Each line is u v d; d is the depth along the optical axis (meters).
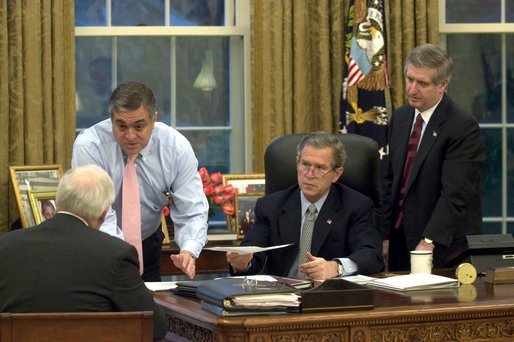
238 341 3.63
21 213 6.70
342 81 7.21
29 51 7.00
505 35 7.89
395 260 5.79
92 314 3.26
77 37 7.55
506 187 7.87
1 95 6.94
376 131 6.97
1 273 3.59
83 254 3.60
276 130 7.34
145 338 3.29
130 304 3.61
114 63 7.64
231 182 7.10
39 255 3.60
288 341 3.66
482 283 4.64
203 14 7.76
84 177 3.75
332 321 3.70
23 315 3.23
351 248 5.04
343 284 3.93
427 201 5.59
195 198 5.18
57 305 3.54
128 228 4.99
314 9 7.38
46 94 7.06
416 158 5.61
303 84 7.34
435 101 5.58
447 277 4.80
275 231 5.14
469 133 5.52
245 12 7.76
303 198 5.16
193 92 7.77
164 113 7.73
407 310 3.82
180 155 5.13
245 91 7.71
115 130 4.65
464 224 5.60
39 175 6.83
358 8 7.04
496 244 4.97
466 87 7.89
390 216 5.80
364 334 3.76
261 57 7.39
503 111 7.89
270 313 3.73
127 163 5.00
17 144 6.98
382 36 7.02
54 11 7.07
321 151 4.97
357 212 5.11
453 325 3.92
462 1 7.86
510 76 7.87
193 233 5.09
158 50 7.71
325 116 7.34
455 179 5.47
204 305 3.90
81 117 7.58
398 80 7.36
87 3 7.59
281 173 5.39
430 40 7.41
